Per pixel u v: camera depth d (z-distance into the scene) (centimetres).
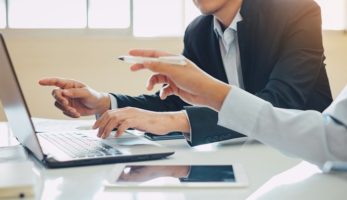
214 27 162
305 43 140
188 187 70
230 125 85
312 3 150
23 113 87
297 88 128
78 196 66
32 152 95
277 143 83
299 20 145
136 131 127
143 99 148
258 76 149
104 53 279
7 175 69
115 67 280
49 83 129
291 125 82
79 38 276
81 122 152
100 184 72
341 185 72
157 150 95
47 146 101
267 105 84
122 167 84
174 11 286
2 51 81
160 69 82
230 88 84
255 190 69
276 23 146
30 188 65
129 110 115
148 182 73
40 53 273
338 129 80
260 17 149
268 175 79
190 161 91
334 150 79
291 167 85
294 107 124
